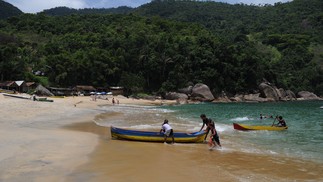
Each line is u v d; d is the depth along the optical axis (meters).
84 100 64.19
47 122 26.75
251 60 105.19
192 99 88.19
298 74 126.19
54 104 43.47
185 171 12.01
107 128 24.41
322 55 143.88
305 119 37.56
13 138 16.98
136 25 133.62
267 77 111.50
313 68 129.88
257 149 17.39
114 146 16.83
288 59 139.00
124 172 11.55
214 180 10.90
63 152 14.37
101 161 13.16
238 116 40.75
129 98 82.44
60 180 10.21
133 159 13.77
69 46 110.12
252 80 104.19
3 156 12.83
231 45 107.19
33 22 147.62
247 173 12.02
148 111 45.72
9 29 141.75
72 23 144.88
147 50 103.31
